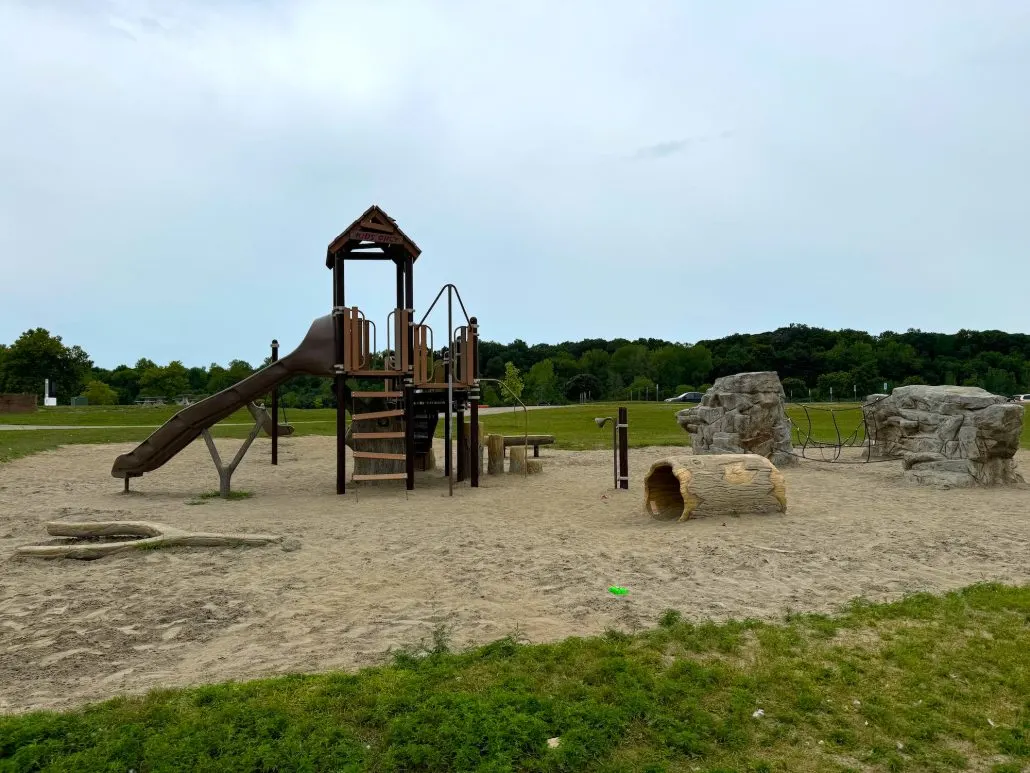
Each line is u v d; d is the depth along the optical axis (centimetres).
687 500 898
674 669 404
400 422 1366
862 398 7562
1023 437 2222
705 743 329
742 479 934
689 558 696
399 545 779
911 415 1354
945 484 1209
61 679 417
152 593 592
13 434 2425
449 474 1188
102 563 698
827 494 1148
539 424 3341
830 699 375
